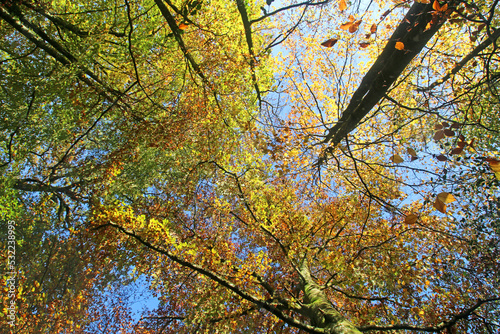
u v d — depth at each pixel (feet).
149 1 27.17
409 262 28.37
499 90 23.68
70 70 23.72
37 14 24.26
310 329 18.71
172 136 28.53
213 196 34.73
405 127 31.27
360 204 31.58
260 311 25.41
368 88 25.41
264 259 25.16
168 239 23.34
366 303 28.45
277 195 32.91
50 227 43.04
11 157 29.17
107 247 27.32
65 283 38.52
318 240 34.68
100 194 31.45
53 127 29.55
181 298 30.83
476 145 30.73
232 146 32.55
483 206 27.40
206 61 28.12
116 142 34.73
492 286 28.76
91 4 26.63
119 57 27.55
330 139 28.17
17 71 25.68
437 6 13.20
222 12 29.17
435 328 20.35
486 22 13.64
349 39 30.40
